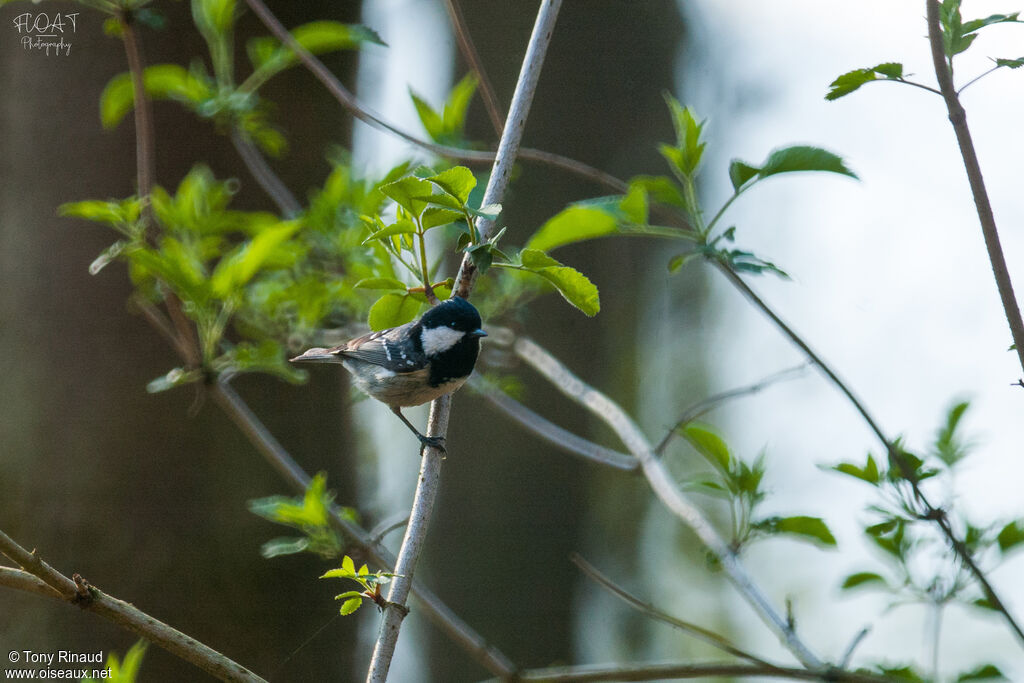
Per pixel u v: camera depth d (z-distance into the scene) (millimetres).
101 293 11039
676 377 24562
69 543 10570
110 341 10977
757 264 7059
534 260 6355
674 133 18531
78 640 10445
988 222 5543
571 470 16391
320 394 12047
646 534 23109
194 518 10852
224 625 10781
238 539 10938
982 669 6867
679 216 7816
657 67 18266
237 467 11148
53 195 11164
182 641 5980
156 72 10039
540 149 17219
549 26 7773
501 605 15891
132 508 10711
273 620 10945
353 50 12898
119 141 11352
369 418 14617
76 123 11258
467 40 9031
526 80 7652
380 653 6305
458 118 10867
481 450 16312
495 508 16172
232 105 10148
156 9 11617
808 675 6703
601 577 7203
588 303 6543
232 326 11453
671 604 23375
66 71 11273
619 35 17797
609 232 7609
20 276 11000
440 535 16312
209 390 9211
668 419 24031
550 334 16953
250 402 11656
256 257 8617
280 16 12336
